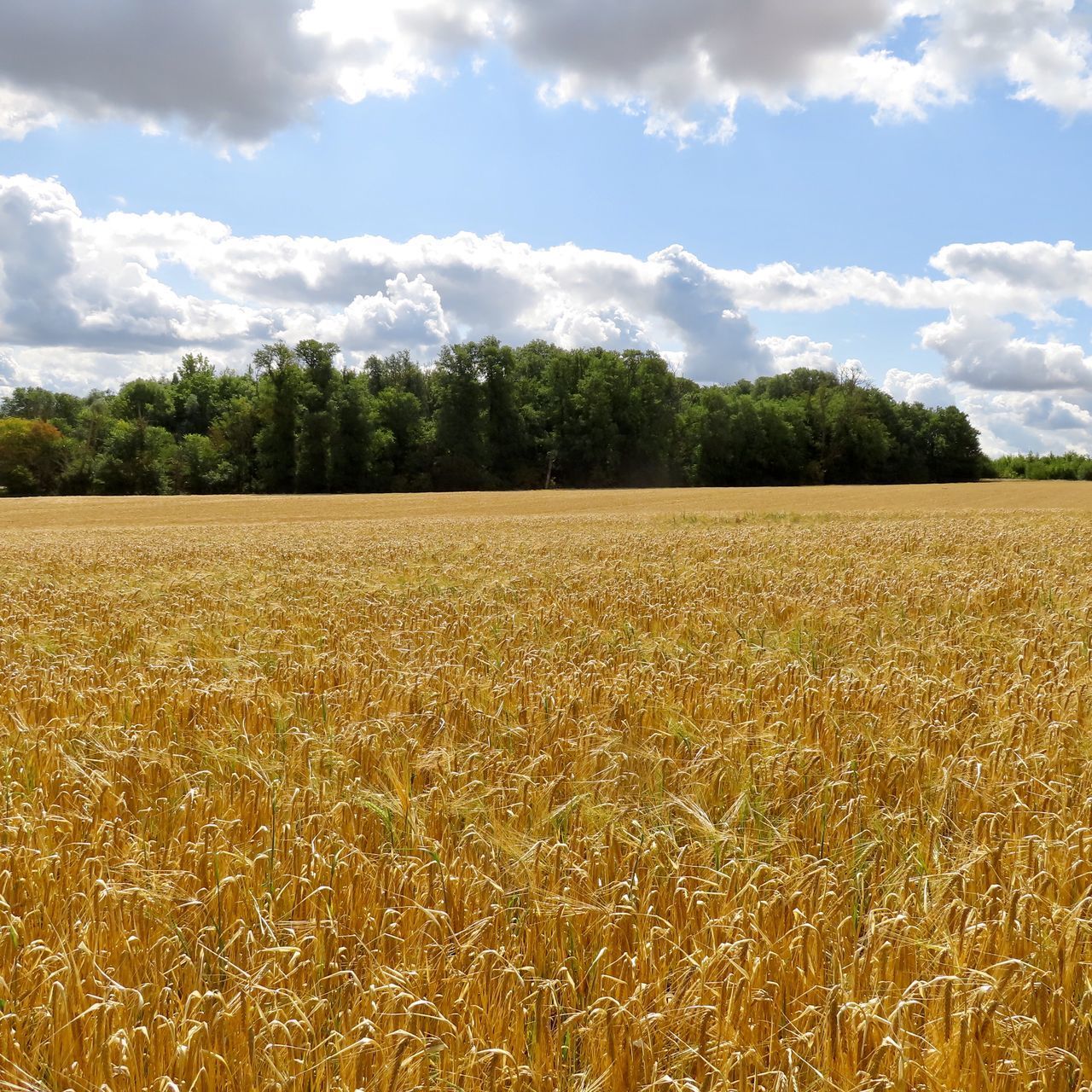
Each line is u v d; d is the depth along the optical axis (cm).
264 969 285
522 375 12812
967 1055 262
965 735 527
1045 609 1042
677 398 12488
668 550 2145
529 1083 256
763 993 280
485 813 430
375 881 352
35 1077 263
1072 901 345
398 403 10812
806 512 4738
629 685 653
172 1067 260
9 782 487
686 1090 243
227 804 445
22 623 1119
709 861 374
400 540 2833
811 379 15488
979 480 13162
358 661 789
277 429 10175
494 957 301
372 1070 259
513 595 1287
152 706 642
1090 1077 259
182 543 2958
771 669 714
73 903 346
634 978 292
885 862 377
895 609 1057
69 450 10338
